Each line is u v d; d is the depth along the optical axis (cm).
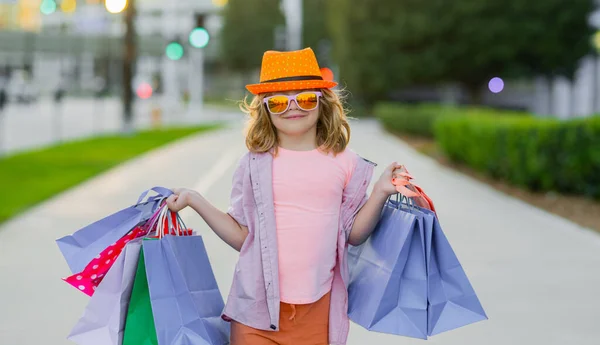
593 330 562
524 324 577
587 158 1219
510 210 1127
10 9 7556
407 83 3631
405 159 2009
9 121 3578
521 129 1305
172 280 324
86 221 994
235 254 800
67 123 3578
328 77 377
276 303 329
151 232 348
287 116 332
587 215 1080
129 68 2752
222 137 2836
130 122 2770
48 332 554
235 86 10250
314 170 338
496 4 3231
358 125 4056
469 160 1697
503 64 3369
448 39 3394
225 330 346
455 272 337
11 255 798
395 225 342
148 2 7206
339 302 347
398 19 3447
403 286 339
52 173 1527
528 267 754
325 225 338
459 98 4547
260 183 335
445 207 1155
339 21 3822
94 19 3825
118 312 322
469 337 549
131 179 1452
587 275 722
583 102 3641
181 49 2573
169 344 319
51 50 7562
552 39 3241
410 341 545
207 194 1235
